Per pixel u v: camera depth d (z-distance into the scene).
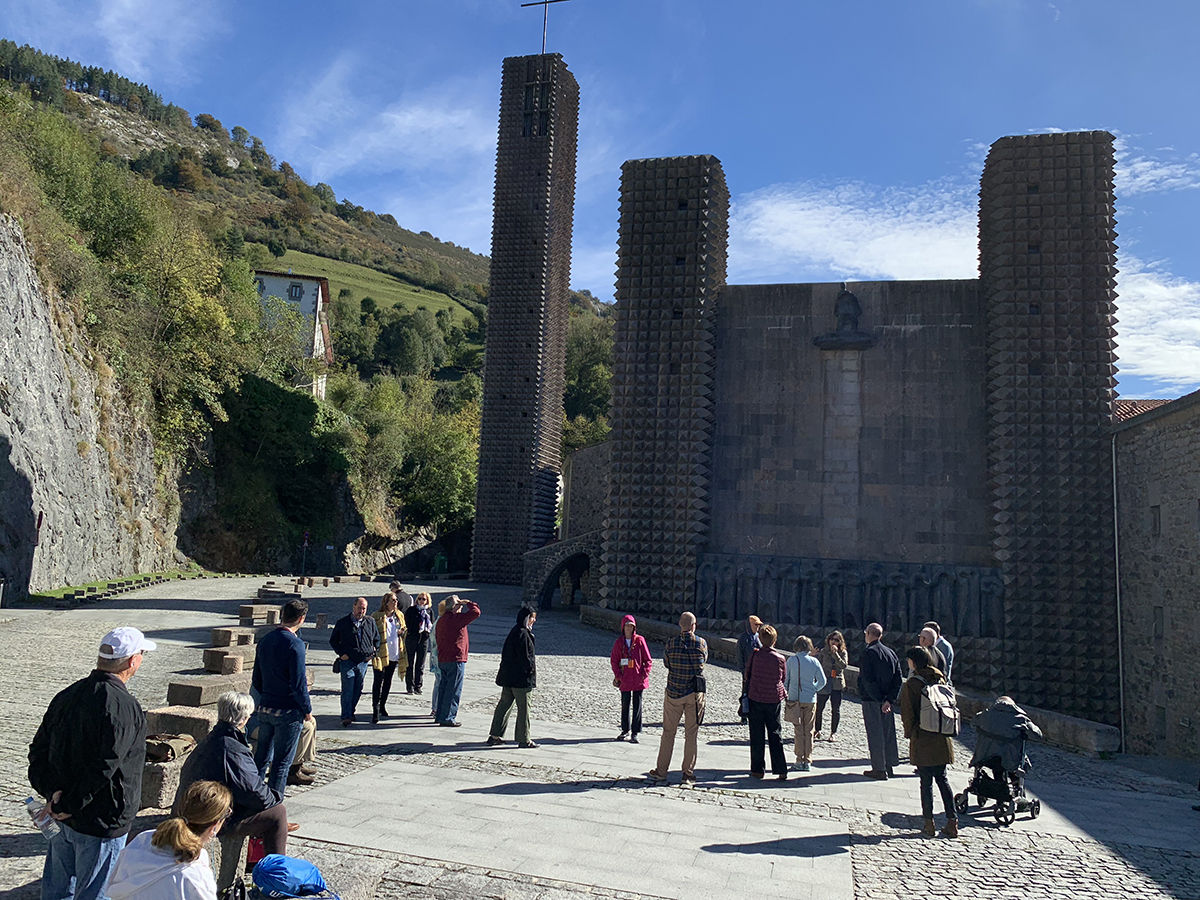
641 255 33.50
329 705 15.59
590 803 10.18
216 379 53.66
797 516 31.72
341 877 6.54
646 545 31.97
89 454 38.47
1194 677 21.72
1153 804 12.66
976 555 30.34
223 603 33.28
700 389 32.25
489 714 15.78
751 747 12.19
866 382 31.91
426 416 83.25
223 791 5.33
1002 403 29.31
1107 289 29.22
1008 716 10.87
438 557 72.38
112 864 5.75
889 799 11.41
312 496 60.47
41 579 32.41
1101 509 28.05
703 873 8.09
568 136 61.44
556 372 60.31
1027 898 7.97
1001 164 30.30
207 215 131.50
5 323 31.47
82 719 5.64
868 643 13.04
